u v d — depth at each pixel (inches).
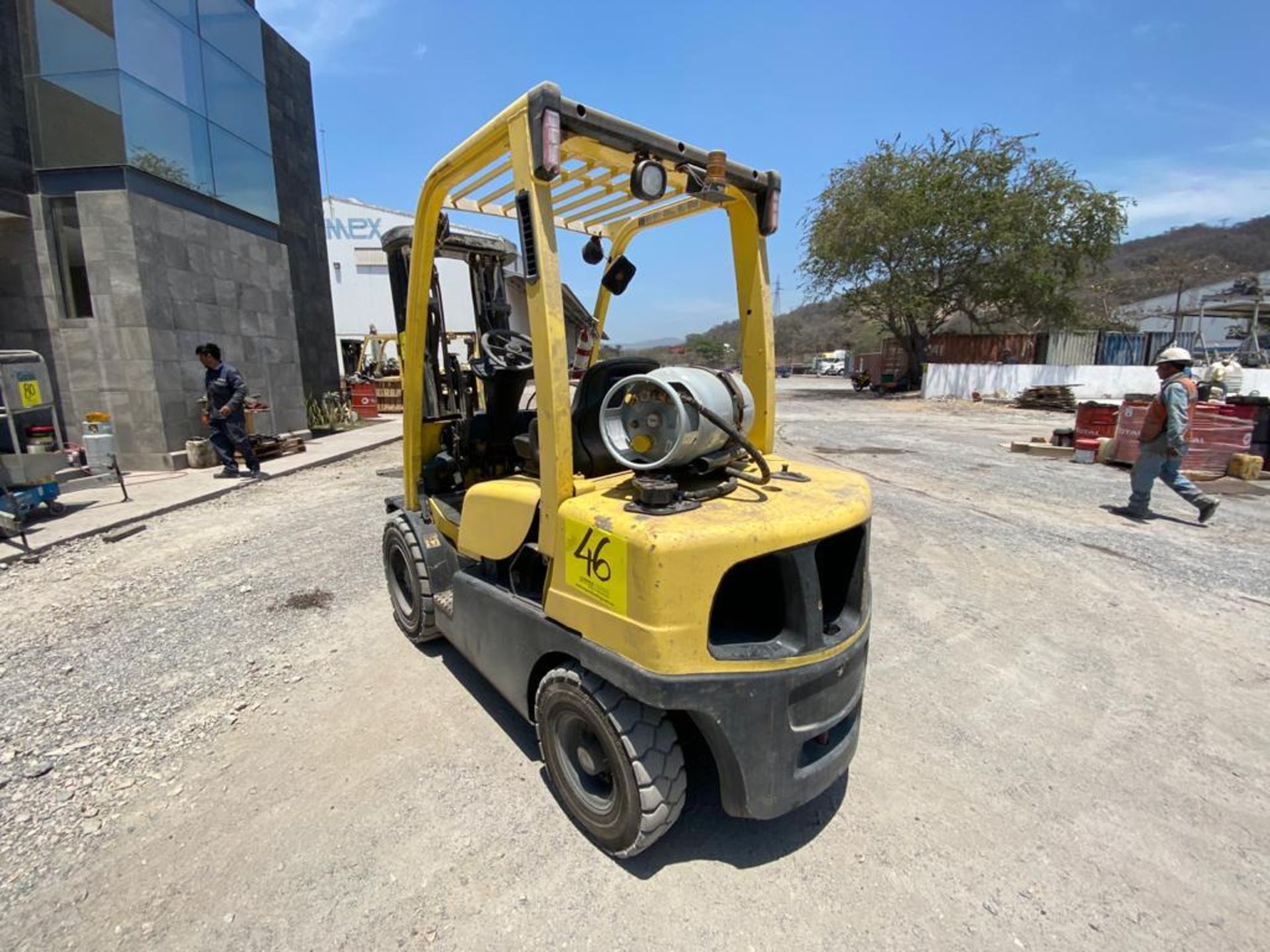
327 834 95.2
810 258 1090.1
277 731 121.4
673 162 98.0
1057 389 785.6
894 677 142.5
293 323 490.9
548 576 92.7
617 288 144.1
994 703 132.2
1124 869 90.3
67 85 336.2
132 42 345.1
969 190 963.3
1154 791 106.3
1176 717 127.3
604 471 102.0
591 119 83.4
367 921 80.4
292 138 580.4
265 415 431.8
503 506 105.1
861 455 438.9
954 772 111.3
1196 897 85.5
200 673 142.9
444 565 144.3
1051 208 952.3
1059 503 296.4
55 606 180.1
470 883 86.4
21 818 98.3
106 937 78.2
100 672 143.6
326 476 367.9
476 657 116.0
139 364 358.0
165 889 85.4
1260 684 139.3
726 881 87.7
